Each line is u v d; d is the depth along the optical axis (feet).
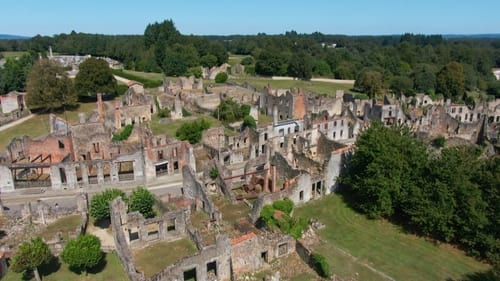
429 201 186.60
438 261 173.37
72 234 174.40
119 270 156.97
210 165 236.63
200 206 209.05
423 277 161.99
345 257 173.68
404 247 183.83
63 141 260.83
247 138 310.45
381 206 199.00
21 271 141.38
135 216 170.40
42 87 375.86
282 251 171.22
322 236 191.01
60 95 385.50
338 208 219.82
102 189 238.48
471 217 174.19
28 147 258.57
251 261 160.15
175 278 142.10
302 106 405.18
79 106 419.95
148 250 171.32
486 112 409.08
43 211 194.90
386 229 199.52
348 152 236.02
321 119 342.85
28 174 253.85
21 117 375.66
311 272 161.68
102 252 168.04
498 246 167.94
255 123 363.97
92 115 356.79
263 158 246.06
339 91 492.54
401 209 203.10
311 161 246.88
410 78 617.21
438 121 374.02
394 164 199.62
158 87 546.67
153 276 138.92
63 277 151.74
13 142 257.14
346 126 354.95
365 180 204.03
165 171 262.47
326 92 591.78
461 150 201.67
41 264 154.51
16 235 183.62
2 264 152.25
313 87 636.89
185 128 311.88
